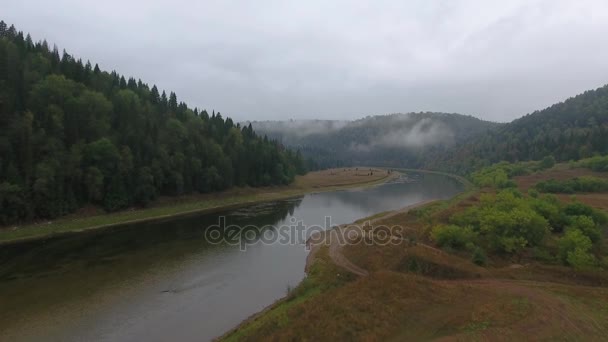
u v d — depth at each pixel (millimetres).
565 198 87938
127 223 75062
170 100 133750
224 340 29578
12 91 72375
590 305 29781
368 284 32438
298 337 25391
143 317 34750
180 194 95875
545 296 31266
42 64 92375
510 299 30031
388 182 189125
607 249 47875
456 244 49812
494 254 47125
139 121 99250
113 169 80188
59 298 38406
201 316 35031
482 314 26953
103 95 96938
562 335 24141
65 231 65688
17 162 65188
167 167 92125
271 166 136125
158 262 50281
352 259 50125
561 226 55469
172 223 76062
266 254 55188
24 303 37156
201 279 44531
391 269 43344
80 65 104250
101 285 42000
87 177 74125
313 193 137625
